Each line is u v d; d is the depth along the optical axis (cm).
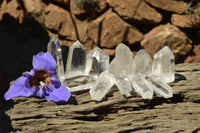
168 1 70
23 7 101
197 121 37
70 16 85
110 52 78
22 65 85
